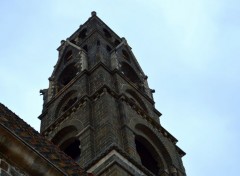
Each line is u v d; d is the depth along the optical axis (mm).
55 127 38938
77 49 48969
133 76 48625
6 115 15992
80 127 35969
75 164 16922
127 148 32594
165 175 35562
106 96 37562
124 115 36156
